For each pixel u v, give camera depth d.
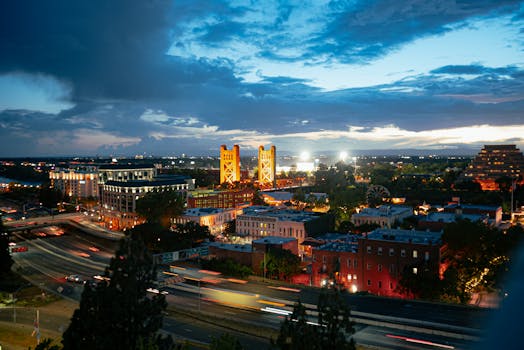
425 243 106.31
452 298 97.75
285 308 93.00
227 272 124.06
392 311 88.56
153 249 160.50
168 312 89.88
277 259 122.19
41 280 124.50
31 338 76.19
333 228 183.00
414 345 70.25
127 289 47.81
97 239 192.88
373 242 112.00
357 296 101.56
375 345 70.62
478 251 112.00
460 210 158.12
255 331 77.69
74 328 47.06
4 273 128.38
